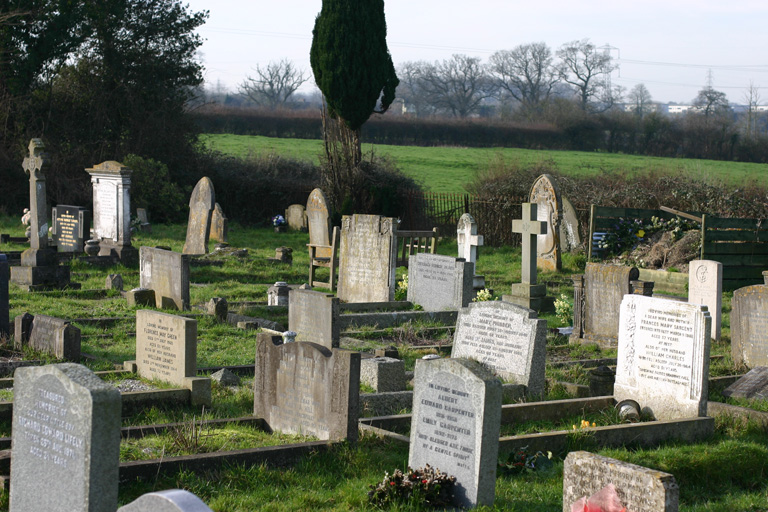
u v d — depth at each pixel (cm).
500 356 1182
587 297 1562
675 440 935
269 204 4084
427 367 746
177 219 3862
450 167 5512
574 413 1029
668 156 6344
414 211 3662
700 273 1588
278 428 895
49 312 1586
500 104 9244
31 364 1124
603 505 568
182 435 781
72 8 3716
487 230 3300
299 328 1349
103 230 2430
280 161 4294
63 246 2597
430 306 1811
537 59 8750
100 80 3984
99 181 2420
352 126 3638
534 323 1141
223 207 4128
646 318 1039
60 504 520
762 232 2267
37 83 3866
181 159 4147
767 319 1339
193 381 978
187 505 438
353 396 809
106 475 505
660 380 1021
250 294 1956
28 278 1830
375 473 759
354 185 3725
